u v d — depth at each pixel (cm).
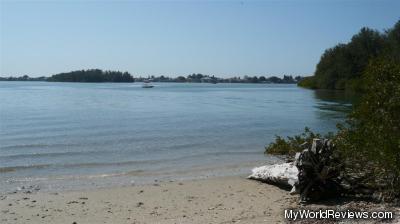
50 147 1894
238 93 9444
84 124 2853
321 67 10638
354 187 961
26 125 2769
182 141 2103
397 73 920
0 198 1050
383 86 924
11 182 1248
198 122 3056
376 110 928
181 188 1153
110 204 991
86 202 1010
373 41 8738
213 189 1134
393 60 971
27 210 939
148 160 1608
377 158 895
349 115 986
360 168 971
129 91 10075
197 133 2425
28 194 1097
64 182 1249
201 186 1175
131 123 2945
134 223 834
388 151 870
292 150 1488
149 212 916
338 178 974
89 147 1902
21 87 13075
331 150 943
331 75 9900
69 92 9075
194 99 6644
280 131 2556
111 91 9938
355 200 912
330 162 934
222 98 7050
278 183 1131
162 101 5975
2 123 2886
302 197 927
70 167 1470
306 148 1011
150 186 1184
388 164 879
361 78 1018
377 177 942
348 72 9156
